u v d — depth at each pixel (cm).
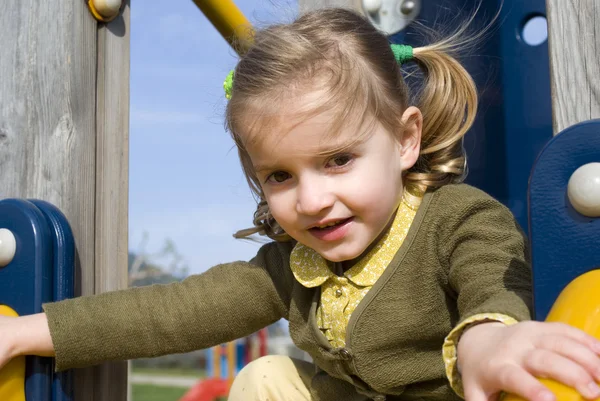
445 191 114
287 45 110
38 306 120
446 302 112
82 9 133
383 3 171
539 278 81
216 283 127
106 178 136
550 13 98
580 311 75
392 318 111
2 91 135
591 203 78
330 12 120
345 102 105
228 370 1048
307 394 133
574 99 96
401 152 115
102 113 136
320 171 105
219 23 173
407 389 116
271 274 127
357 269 115
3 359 114
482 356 77
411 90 154
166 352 123
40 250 120
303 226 106
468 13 179
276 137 104
